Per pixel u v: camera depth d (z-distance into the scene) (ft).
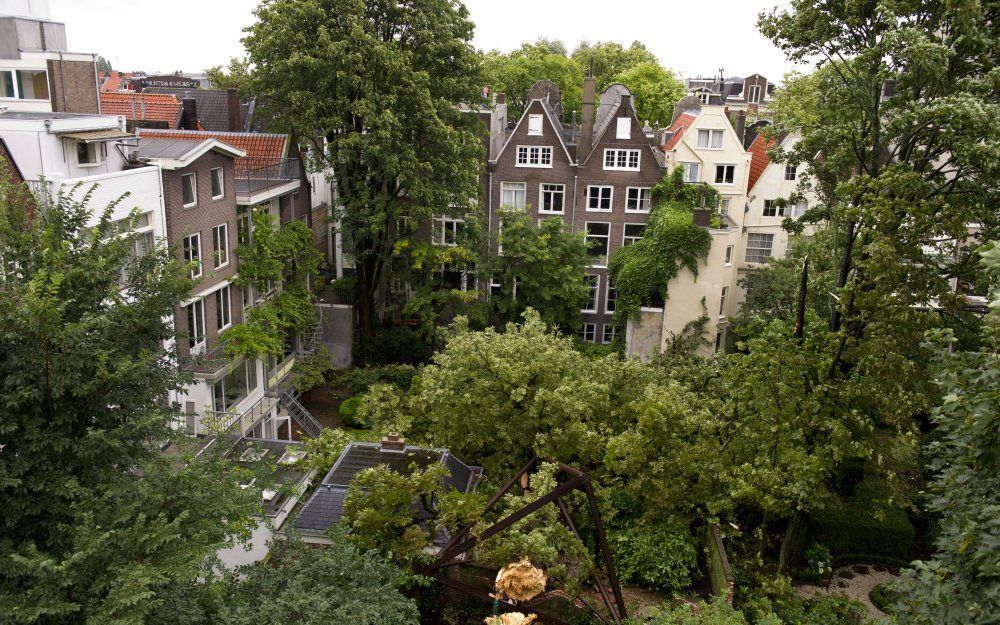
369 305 140.05
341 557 45.11
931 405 65.51
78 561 32.94
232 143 131.54
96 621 31.48
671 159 148.66
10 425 35.96
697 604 60.80
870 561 80.18
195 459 44.50
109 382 38.81
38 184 71.31
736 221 151.12
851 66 80.07
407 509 54.95
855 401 70.95
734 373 73.61
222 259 106.32
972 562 32.89
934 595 32.86
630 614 59.06
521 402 77.20
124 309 42.63
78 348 37.88
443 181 128.26
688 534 70.79
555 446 73.56
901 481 76.38
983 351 34.94
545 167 149.59
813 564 76.38
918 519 85.81
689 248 134.72
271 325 110.93
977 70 72.13
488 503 55.98
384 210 124.36
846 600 65.87
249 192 112.78
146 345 43.86
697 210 134.21
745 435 71.26
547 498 47.62
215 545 37.60
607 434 78.89
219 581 41.04
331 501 63.26
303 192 138.10
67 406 38.70
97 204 77.30
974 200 74.84
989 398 32.22
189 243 96.73
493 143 156.35
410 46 120.98
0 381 37.27
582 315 156.15
